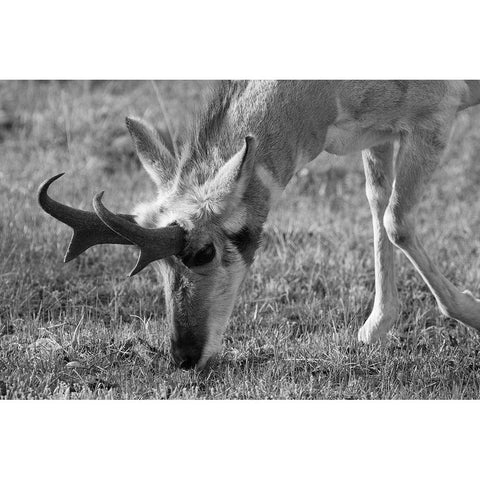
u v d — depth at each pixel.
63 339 18.44
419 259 17.94
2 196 25.70
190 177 16.22
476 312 18.09
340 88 17.56
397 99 17.75
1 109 34.31
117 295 20.91
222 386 16.66
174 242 15.47
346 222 25.75
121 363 17.56
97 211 14.83
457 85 18.27
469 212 27.02
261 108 16.81
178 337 16.33
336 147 18.20
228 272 16.42
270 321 19.72
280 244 23.98
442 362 17.64
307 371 17.67
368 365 17.70
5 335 18.81
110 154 31.34
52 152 30.73
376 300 18.94
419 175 17.98
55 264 22.11
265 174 16.66
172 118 32.78
